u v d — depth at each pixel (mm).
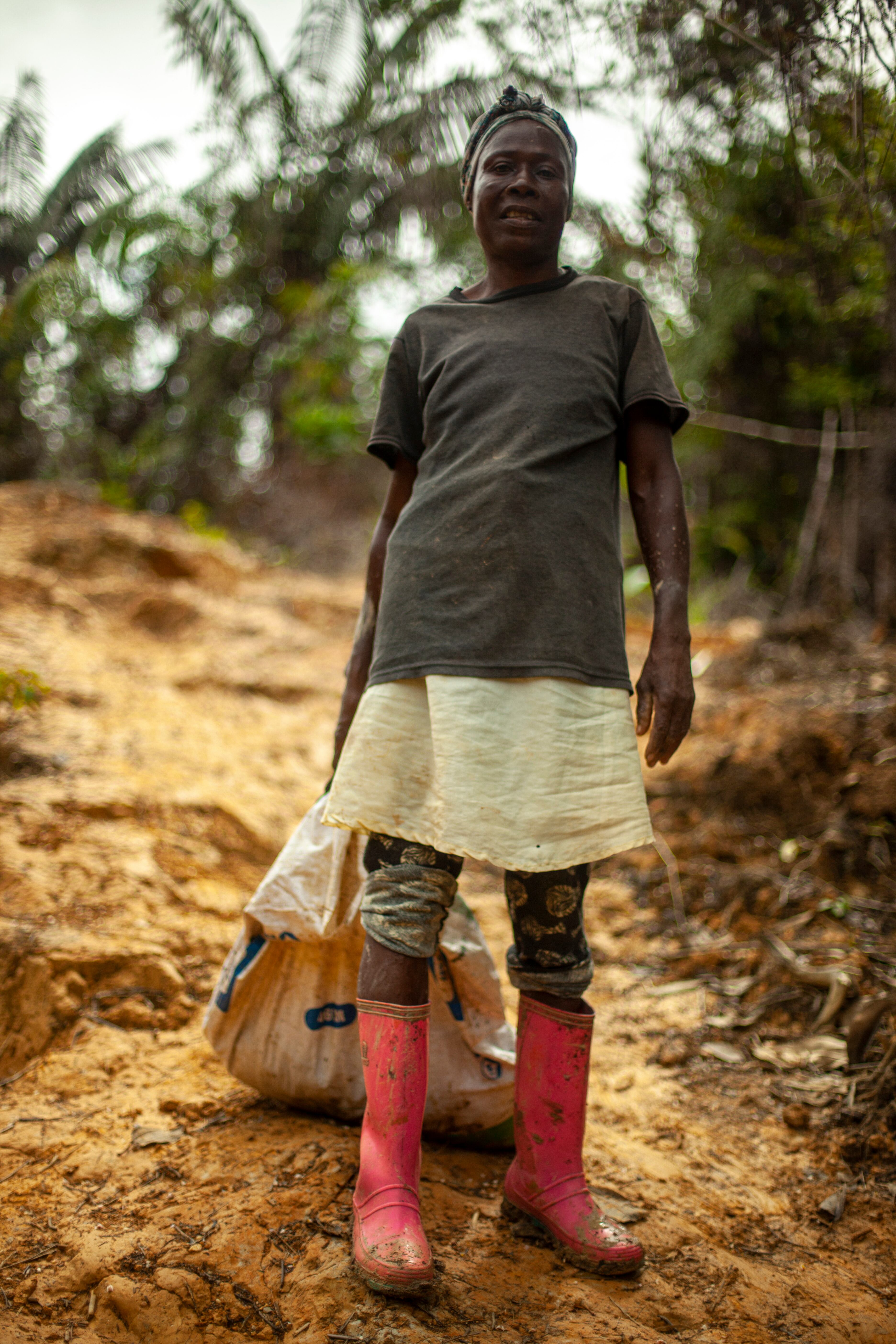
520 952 1568
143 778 3092
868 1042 2131
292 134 9383
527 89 2367
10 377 8531
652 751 1476
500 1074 1754
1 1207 1513
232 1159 1639
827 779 3025
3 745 3037
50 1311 1312
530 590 1434
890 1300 1479
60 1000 2088
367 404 8438
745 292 4137
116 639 4430
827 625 3953
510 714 1413
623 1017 2412
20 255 10062
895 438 3879
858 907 2658
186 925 2406
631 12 2158
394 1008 1441
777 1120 1986
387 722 1478
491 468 1469
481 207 1634
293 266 9945
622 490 6574
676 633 1491
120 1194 1549
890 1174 1802
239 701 4051
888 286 2789
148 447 9359
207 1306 1318
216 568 5445
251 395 10000
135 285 10117
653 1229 1577
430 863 1500
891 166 2088
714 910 2822
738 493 5793
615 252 3928
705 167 2811
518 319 1588
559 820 1393
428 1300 1314
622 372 1604
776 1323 1386
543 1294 1377
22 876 2438
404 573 1501
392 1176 1385
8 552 4758
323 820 1482
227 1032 1793
